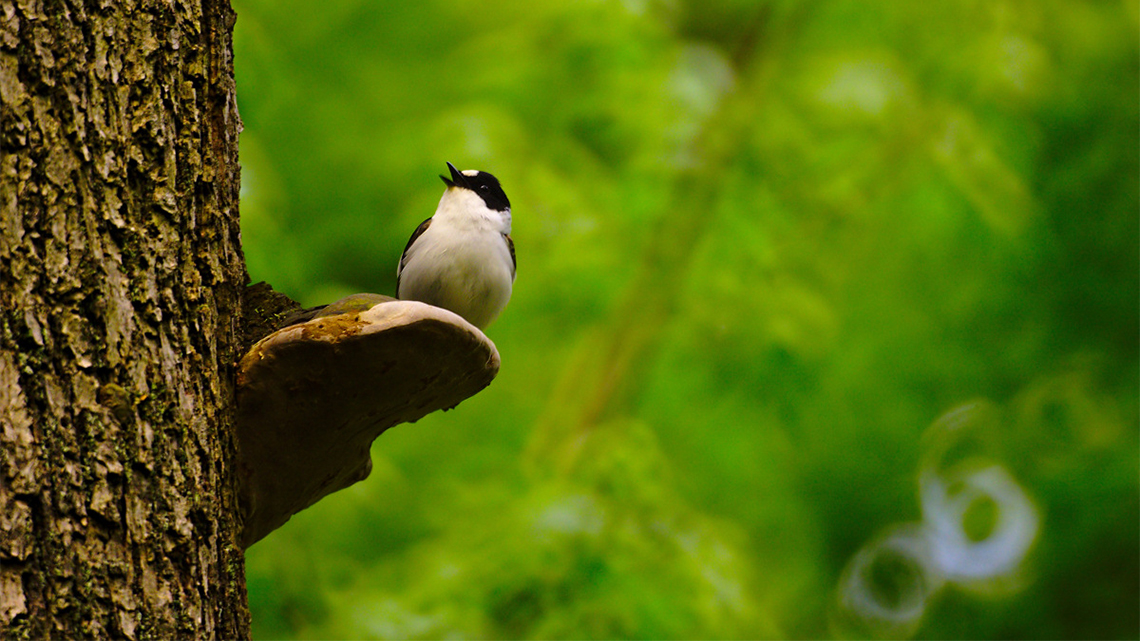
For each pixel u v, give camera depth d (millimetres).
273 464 4156
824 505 14203
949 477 15133
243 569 3967
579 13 11516
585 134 12773
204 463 3760
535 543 9406
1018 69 11648
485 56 11844
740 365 12211
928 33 12219
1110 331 14703
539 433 11547
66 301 3545
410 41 12172
